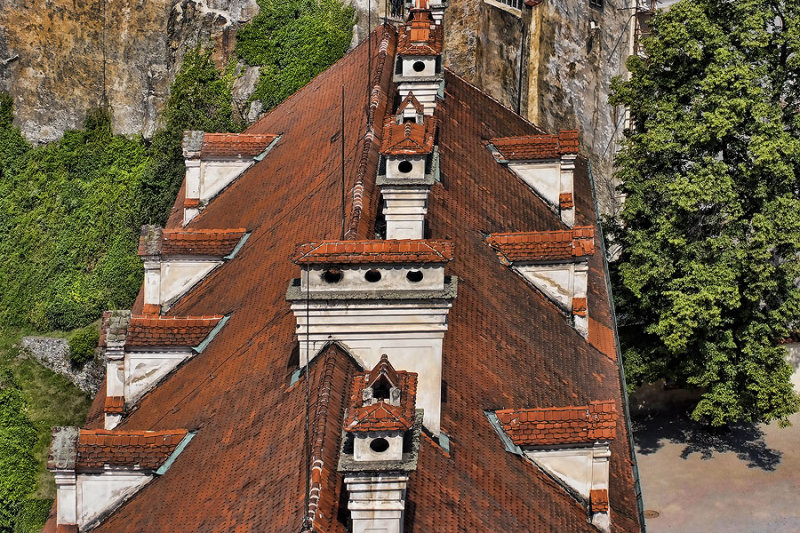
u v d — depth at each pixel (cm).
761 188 10188
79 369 12269
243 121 13988
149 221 13188
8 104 13662
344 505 4522
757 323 10344
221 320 6981
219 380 6219
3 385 11994
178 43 14000
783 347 10900
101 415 7206
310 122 9125
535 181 8706
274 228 7619
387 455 4259
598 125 14425
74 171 13738
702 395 10606
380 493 4269
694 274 10125
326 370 5122
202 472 5381
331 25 13725
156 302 7806
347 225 6322
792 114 10494
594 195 10050
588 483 5662
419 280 5159
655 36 11000
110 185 13650
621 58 14762
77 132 13862
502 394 6059
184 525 5019
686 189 10100
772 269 10069
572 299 7431
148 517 5306
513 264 7450
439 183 7631
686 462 10900
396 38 9625
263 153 9212
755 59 10438
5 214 13475
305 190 7775
